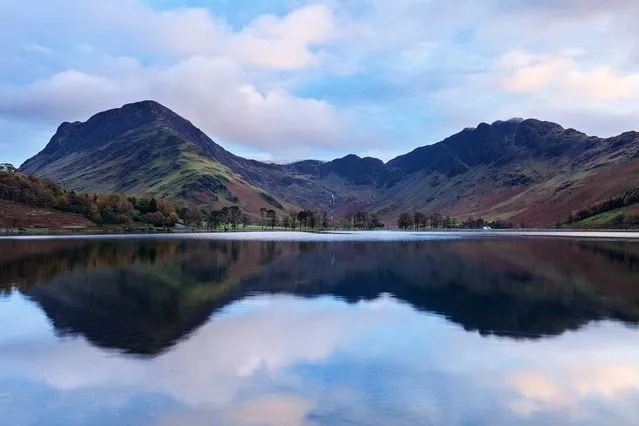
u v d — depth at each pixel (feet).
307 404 63.21
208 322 110.01
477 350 88.17
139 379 72.23
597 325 107.86
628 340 95.20
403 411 61.21
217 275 192.85
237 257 274.98
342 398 65.26
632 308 126.82
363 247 370.53
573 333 100.78
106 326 105.40
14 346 89.51
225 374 74.54
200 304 131.54
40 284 166.40
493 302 135.44
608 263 239.50
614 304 132.46
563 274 197.06
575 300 138.62
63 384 70.03
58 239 488.85
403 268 219.61
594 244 401.08
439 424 57.67
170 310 123.44
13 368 77.05
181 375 73.92
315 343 92.53
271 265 230.89
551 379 73.00
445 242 444.55
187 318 114.11
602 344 92.27
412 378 73.10
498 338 96.78
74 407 62.13
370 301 136.98
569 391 68.33
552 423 58.23
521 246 375.66
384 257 277.03
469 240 485.56
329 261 252.62
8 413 60.49
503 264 236.43
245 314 118.83
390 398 65.36
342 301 136.77
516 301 137.18
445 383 71.05
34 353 85.10
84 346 89.40
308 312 121.49
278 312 121.39
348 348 89.30
